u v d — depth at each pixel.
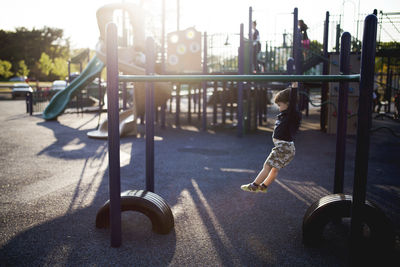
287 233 3.73
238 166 7.01
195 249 3.32
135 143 9.80
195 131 12.91
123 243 3.44
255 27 13.79
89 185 5.51
